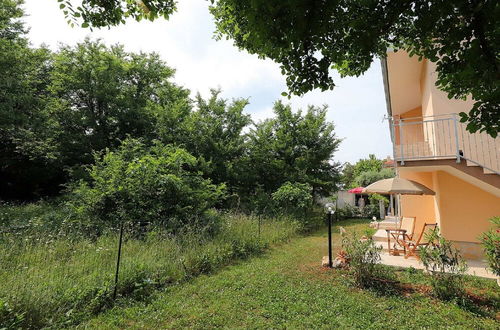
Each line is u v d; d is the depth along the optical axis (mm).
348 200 30547
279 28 2102
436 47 2438
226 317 3980
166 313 4082
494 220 5418
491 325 3709
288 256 7621
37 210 11500
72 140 16078
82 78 16422
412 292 4848
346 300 4539
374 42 2404
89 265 5176
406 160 6527
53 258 5398
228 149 16797
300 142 20625
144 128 17266
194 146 16156
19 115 13969
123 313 4055
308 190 15984
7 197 17766
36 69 16688
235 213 11344
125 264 5203
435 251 4871
